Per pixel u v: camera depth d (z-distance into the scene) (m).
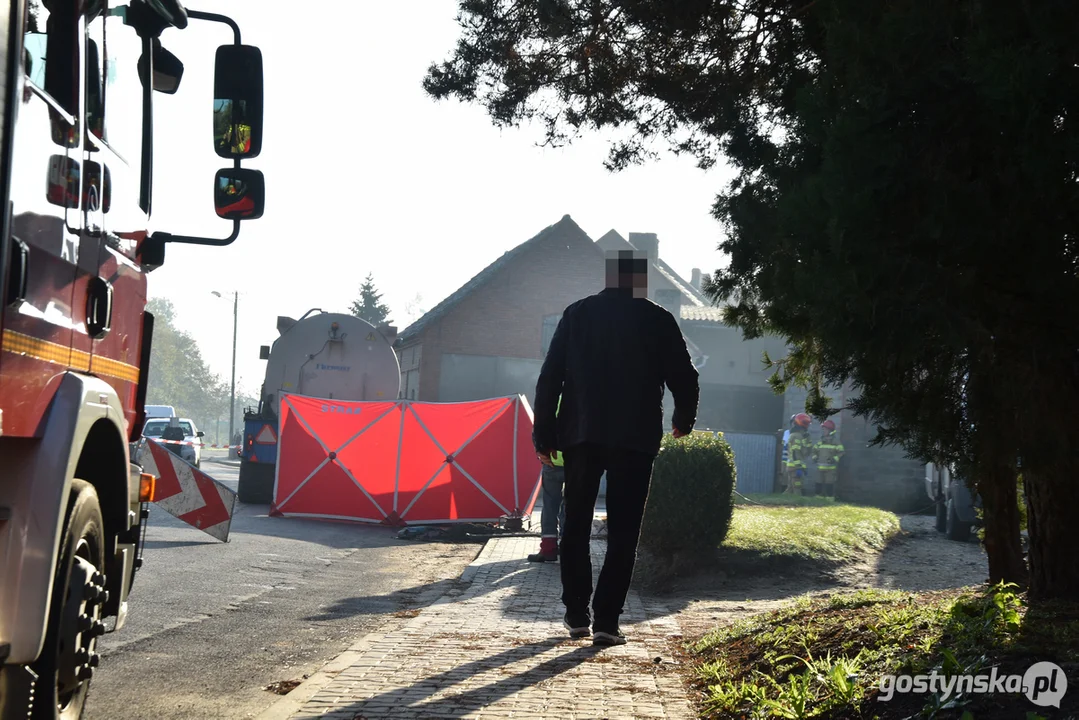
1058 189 3.93
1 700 3.17
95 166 3.89
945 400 4.79
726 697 4.80
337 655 6.68
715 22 7.46
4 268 2.88
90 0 3.76
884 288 4.17
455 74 8.34
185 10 4.93
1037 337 4.43
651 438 6.01
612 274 6.15
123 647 6.63
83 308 3.79
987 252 4.18
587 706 4.79
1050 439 4.52
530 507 18.12
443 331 45.84
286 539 14.69
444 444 17.84
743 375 45.22
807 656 5.24
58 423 3.31
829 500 26.62
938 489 18.41
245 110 5.09
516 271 46.53
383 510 17.75
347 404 18.14
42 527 3.16
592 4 7.66
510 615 8.19
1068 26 3.80
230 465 48.16
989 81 3.82
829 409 6.18
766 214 6.14
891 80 4.27
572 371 6.07
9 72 2.91
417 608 9.11
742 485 33.06
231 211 5.07
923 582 11.47
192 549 12.60
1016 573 6.52
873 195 4.17
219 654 6.58
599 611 6.34
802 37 6.80
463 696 4.96
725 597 10.45
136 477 4.72
